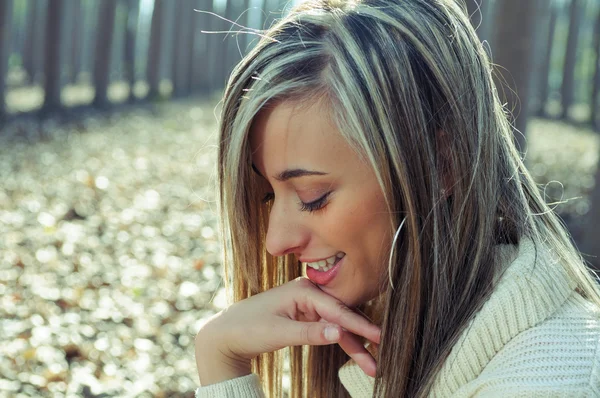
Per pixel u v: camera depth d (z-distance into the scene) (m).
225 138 1.47
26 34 27.47
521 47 5.79
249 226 1.58
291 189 1.42
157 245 6.86
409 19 1.36
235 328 1.59
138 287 5.48
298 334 1.53
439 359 1.37
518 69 5.82
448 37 1.39
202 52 30.36
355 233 1.39
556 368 1.25
